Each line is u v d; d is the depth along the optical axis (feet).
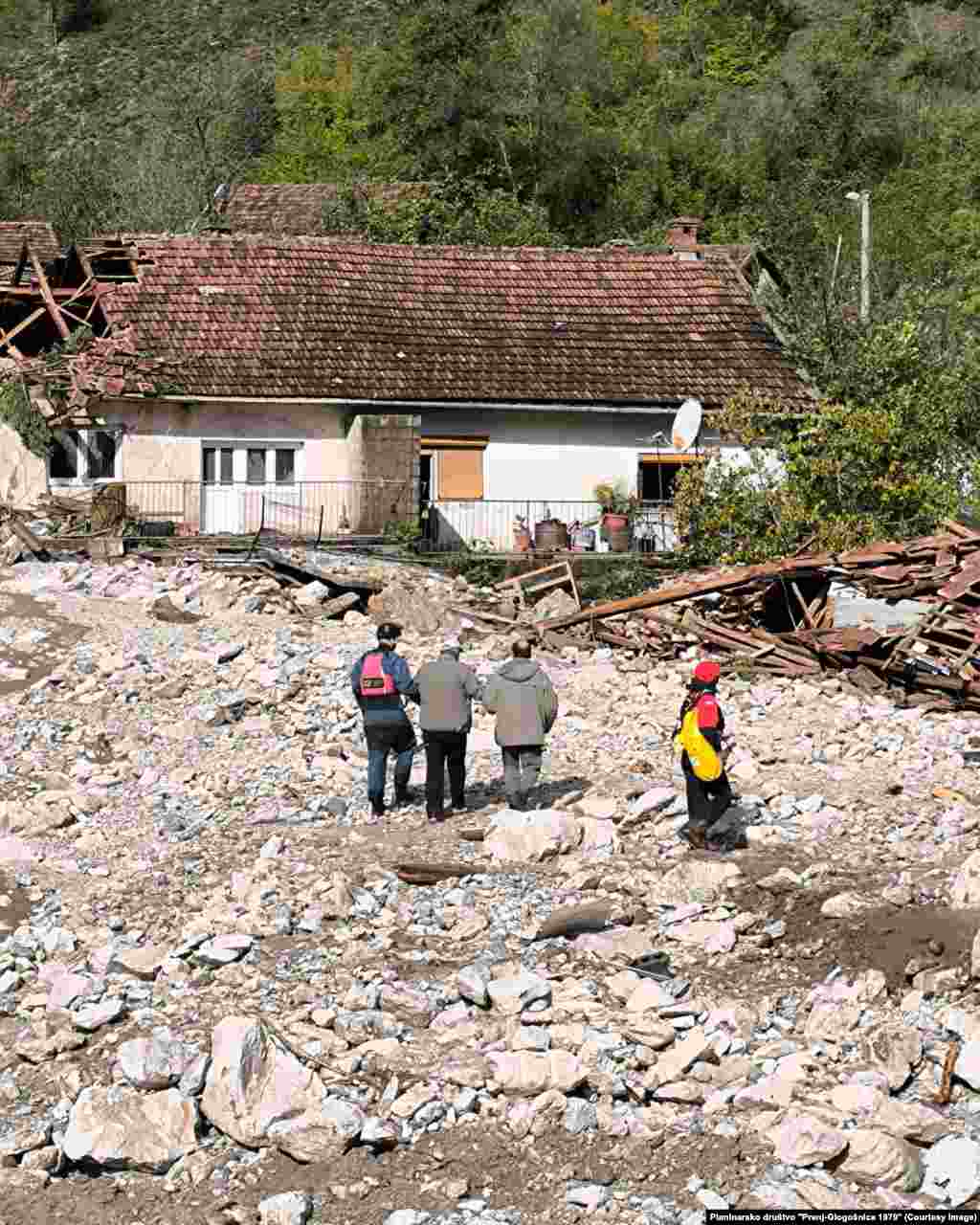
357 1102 37.50
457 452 127.54
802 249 212.43
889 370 125.90
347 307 133.69
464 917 47.91
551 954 45.60
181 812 61.21
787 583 90.48
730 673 85.05
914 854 52.42
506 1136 36.14
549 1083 37.29
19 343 139.44
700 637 89.35
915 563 87.71
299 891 50.42
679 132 249.34
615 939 45.09
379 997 42.78
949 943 43.19
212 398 121.70
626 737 70.64
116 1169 36.42
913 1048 38.11
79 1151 36.32
